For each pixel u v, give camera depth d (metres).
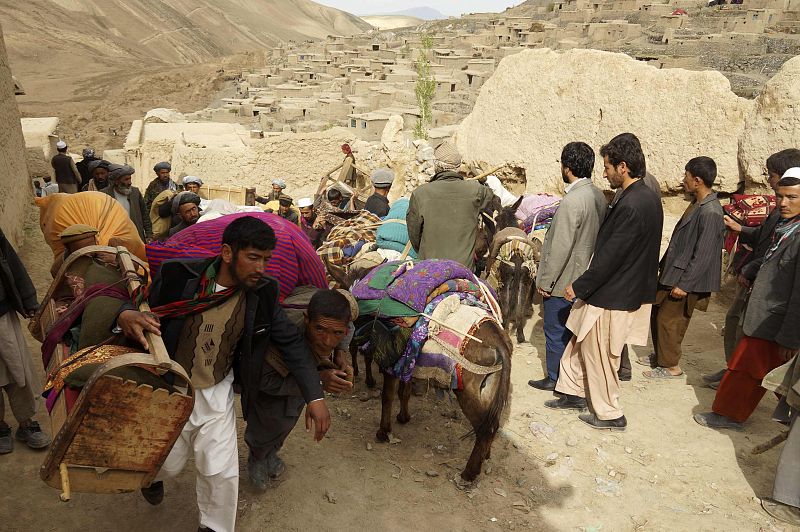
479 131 10.95
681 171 7.94
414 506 4.20
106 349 3.16
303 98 55.94
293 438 4.89
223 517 3.46
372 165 13.04
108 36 130.00
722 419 5.22
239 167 16.91
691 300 5.74
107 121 64.94
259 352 3.42
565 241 5.06
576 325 5.09
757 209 6.00
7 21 111.06
